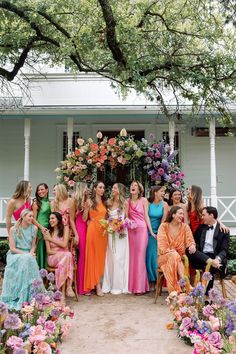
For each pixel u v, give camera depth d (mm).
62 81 12094
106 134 13102
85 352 4105
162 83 10156
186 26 8500
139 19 7758
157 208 6730
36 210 6441
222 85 8547
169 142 11859
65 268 5910
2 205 11477
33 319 4082
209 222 6164
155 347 4223
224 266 5879
